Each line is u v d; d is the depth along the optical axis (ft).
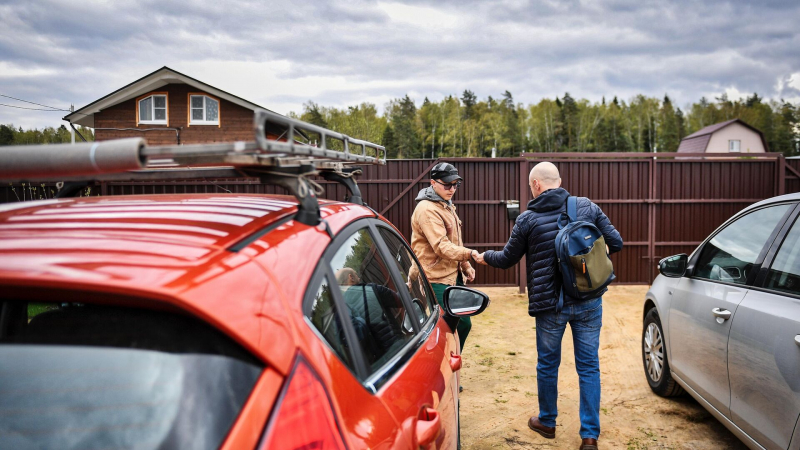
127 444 3.23
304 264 4.51
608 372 17.98
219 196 6.74
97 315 3.60
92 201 5.79
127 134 87.20
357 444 3.88
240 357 3.46
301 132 5.00
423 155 351.87
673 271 13.30
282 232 4.72
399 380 5.44
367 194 31.27
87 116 86.94
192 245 3.95
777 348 9.13
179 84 86.84
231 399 3.32
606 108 381.60
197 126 87.56
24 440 3.32
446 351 7.98
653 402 15.21
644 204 31.32
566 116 372.38
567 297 11.64
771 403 9.32
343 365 4.36
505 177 30.94
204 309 3.29
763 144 234.99
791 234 10.03
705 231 31.65
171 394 3.32
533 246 11.79
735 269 11.39
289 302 3.96
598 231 11.32
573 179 30.99
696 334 12.27
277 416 3.36
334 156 5.51
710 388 11.68
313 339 4.03
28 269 3.33
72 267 3.38
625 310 26.86
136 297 3.30
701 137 234.58
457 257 13.20
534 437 13.23
